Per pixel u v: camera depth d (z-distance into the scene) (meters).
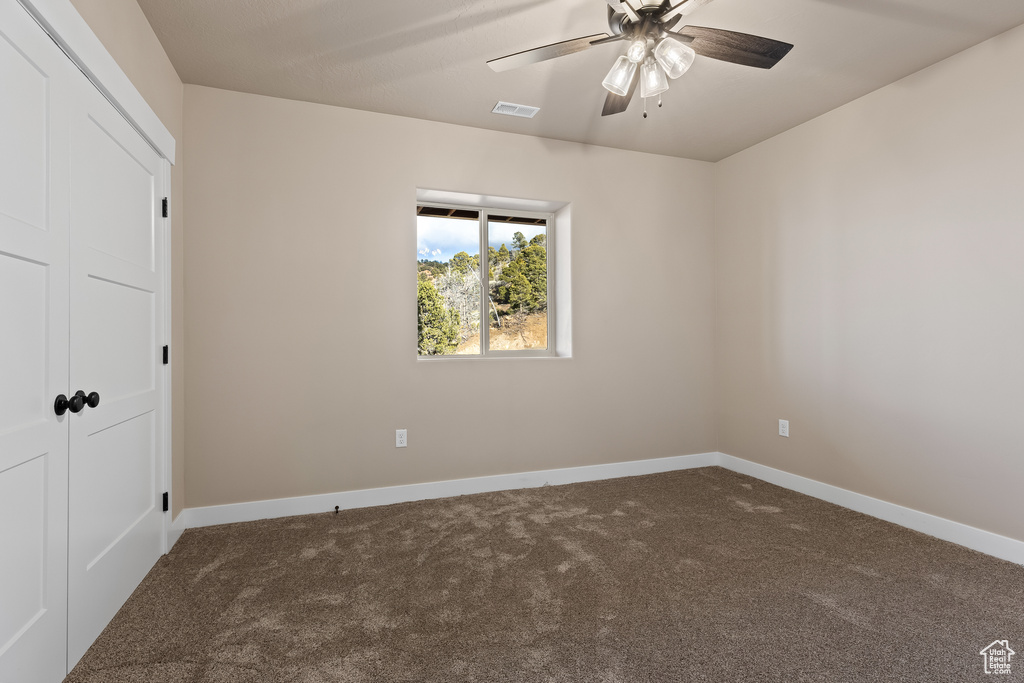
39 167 1.39
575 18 2.24
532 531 2.69
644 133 3.51
